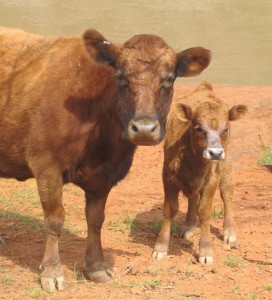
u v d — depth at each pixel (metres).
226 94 29.91
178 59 13.22
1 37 14.74
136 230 17.91
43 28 48.28
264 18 53.81
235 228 17.14
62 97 13.36
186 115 15.23
